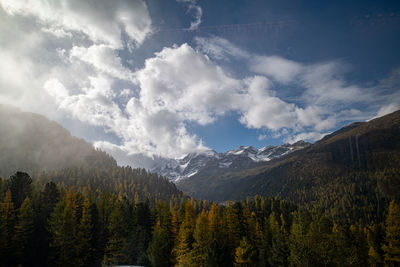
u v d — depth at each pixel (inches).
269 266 1887.3
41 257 1945.1
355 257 1574.8
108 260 2015.3
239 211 2524.6
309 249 1310.3
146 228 2534.5
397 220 1571.1
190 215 2199.8
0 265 1721.2
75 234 2009.1
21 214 1927.9
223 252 1579.7
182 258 1806.1
